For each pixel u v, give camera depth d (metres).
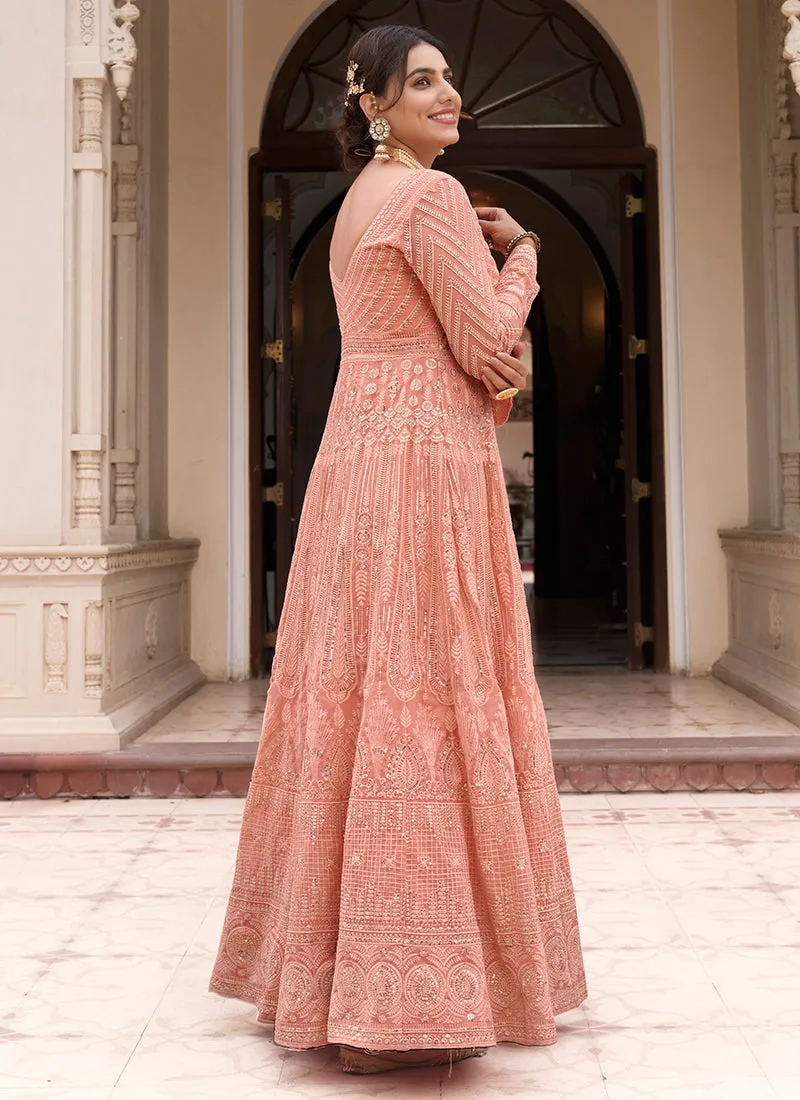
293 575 2.00
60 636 3.99
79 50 4.11
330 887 1.78
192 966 2.27
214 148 6.02
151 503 5.57
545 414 12.59
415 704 1.77
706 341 6.04
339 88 6.16
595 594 12.53
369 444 1.87
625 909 2.62
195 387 5.99
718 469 6.02
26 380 4.06
